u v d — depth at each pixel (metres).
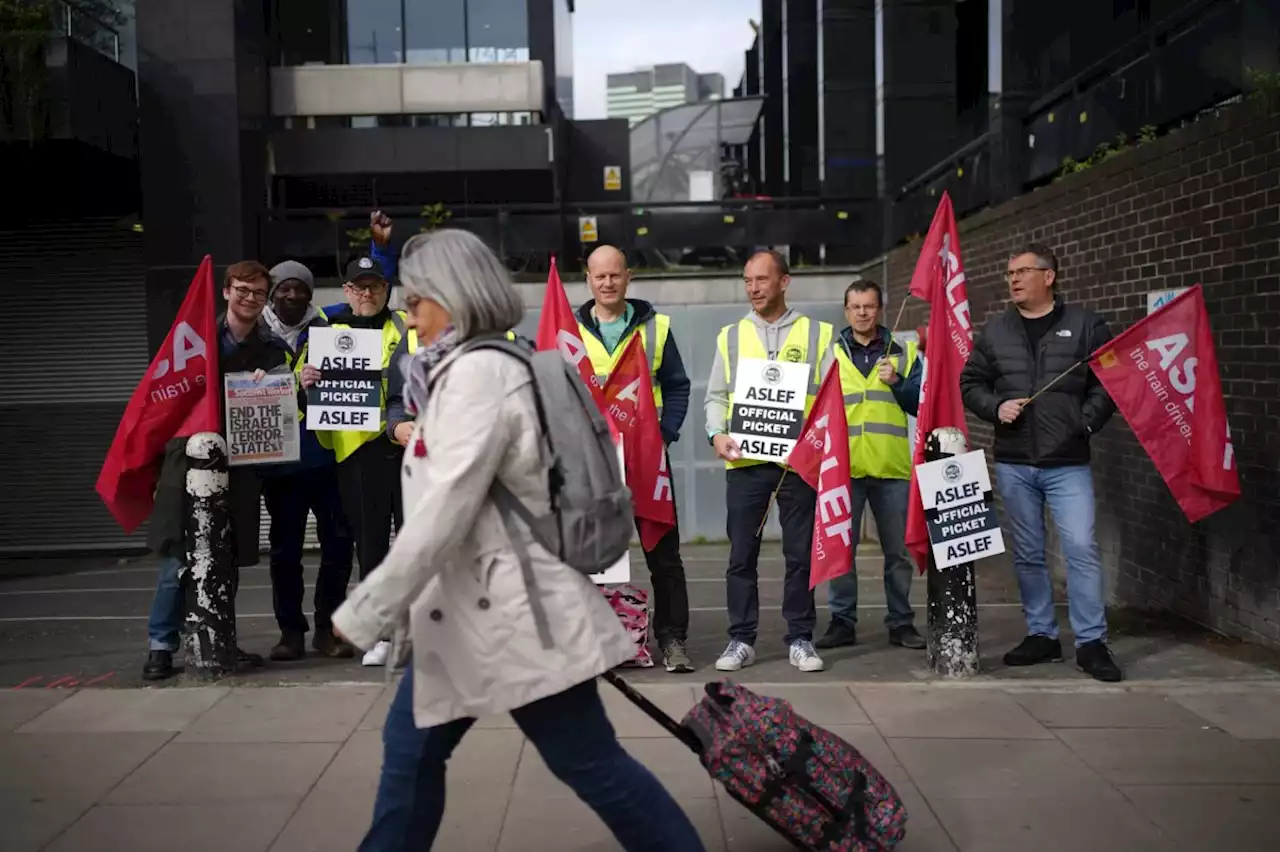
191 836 3.84
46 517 11.92
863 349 6.54
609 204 12.59
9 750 4.68
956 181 10.20
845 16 13.31
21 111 10.14
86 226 11.89
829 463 5.83
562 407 2.92
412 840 2.99
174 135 11.14
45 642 7.19
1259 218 5.70
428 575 2.74
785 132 15.61
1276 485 5.70
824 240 12.58
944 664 5.70
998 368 5.86
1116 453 7.50
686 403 6.06
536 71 13.79
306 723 5.01
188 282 11.21
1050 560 8.48
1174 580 6.77
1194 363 5.46
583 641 2.87
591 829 3.85
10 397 11.97
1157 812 3.97
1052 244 8.09
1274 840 3.74
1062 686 5.45
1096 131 8.11
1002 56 10.21
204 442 5.64
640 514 5.76
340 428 5.80
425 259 2.94
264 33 12.80
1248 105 5.75
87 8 10.90
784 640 6.66
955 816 3.95
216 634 5.75
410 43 14.07
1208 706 5.10
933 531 5.58
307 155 13.16
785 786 3.36
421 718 2.85
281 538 6.20
